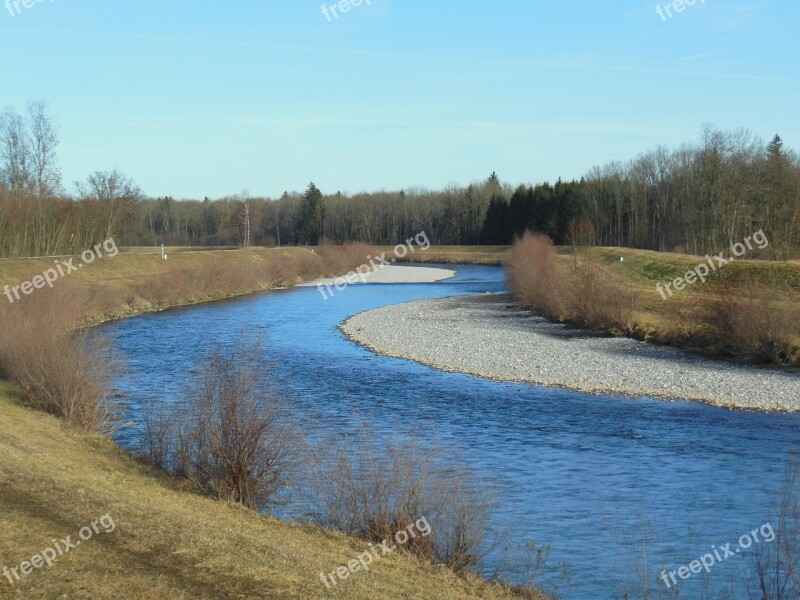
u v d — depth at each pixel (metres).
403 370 37.69
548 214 128.50
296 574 12.37
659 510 18.39
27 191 70.12
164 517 14.45
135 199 88.44
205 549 12.95
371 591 12.07
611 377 35.19
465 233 151.25
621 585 14.35
